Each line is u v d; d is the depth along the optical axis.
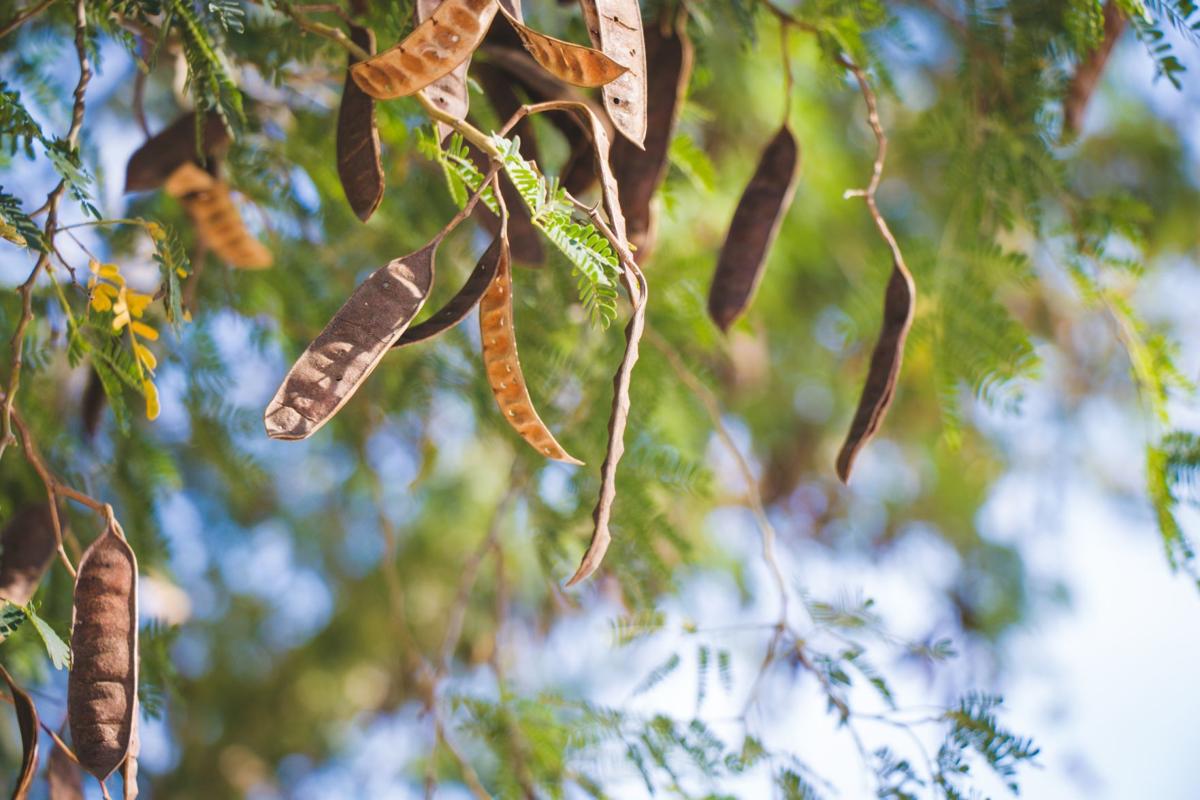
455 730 1.49
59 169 1.17
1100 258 1.43
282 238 1.50
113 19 1.27
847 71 1.37
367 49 1.24
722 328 1.24
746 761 1.39
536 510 1.51
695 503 2.06
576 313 1.50
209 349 1.50
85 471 1.43
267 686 2.39
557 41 1.04
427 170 1.48
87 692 1.07
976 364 1.42
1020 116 1.39
